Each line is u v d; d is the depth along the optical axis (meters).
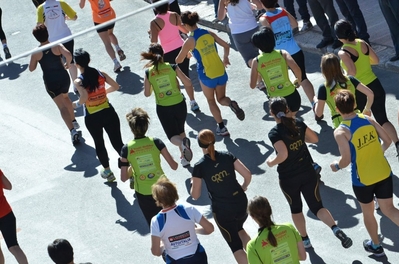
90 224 11.71
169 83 12.12
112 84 12.26
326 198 10.99
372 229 9.31
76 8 22.41
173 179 12.48
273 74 11.62
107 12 17.00
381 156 9.01
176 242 8.35
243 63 16.38
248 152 12.83
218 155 9.05
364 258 9.50
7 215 10.27
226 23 18.38
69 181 13.20
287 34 12.88
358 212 10.49
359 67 11.02
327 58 10.13
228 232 9.21
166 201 8.32
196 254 8.41
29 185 13.35
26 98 17.17
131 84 16.67
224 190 9.02
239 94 15.02
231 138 13.41
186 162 12.77
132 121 9.84
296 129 9.14
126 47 18.75
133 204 12.04
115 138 12.40
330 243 9.95
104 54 18.72
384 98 11.16
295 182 9.30
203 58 12.83
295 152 9.20
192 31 12.81
